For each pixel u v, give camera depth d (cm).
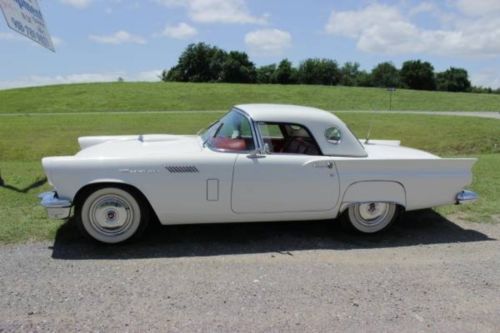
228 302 335
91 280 366
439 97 4338
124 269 389
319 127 471
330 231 500
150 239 462
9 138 1714
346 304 336
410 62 9156
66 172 416
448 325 311
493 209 583
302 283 370
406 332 300
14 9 828
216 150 455
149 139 568
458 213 569
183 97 4184
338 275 387
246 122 462
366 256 432
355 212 477
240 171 439
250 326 302
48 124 2192
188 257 420
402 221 540
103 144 517
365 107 3694
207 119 2469
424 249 454
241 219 456
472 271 401
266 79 9400
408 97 4312
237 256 425
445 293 358
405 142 1795
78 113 3030
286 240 470
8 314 311
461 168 489
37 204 562
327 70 9175
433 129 2003
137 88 4741
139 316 312
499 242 476
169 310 321
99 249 432
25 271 380
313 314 320
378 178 468
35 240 447
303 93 4559
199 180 434
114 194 431
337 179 460
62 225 486
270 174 445
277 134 477
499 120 2283
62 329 294
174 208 436
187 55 9369
